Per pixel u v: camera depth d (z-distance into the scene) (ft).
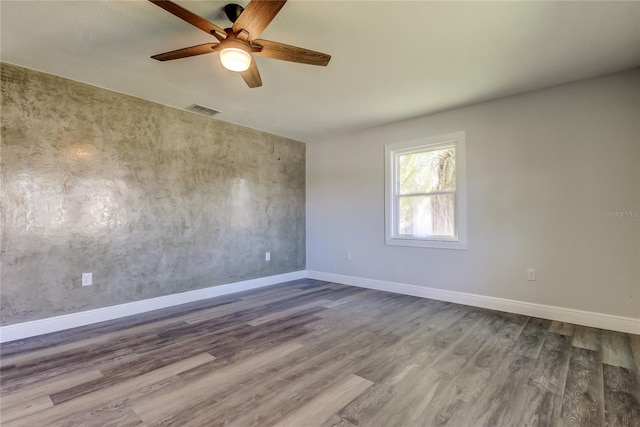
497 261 11.38
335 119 13.67
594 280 9.61
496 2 6.23
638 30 7.13
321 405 5.66
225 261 13.91
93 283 10.16
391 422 5.20
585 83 9.75
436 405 5.66
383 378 6.60
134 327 9.70
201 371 6.90
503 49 7.97
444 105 11.93
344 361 7.39
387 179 14.40
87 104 10.07
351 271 15.81
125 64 8.82
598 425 5.11
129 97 11.00
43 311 9.23
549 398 5.85
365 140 15.28
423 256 13.29
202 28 5.95
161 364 7.24
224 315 10.89
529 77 9.57
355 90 10.55
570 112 9.99
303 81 9.86
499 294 11.34
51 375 6.73
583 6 6.33
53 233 9.44
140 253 11.24
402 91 10.63
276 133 15.98
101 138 10.37
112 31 7.27
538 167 10.56
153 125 11.62
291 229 17.04
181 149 12.42
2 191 8.66
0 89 8.59
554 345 8.22
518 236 10.95
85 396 5.93
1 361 7.39
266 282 15.64
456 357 7.57
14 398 5.86
